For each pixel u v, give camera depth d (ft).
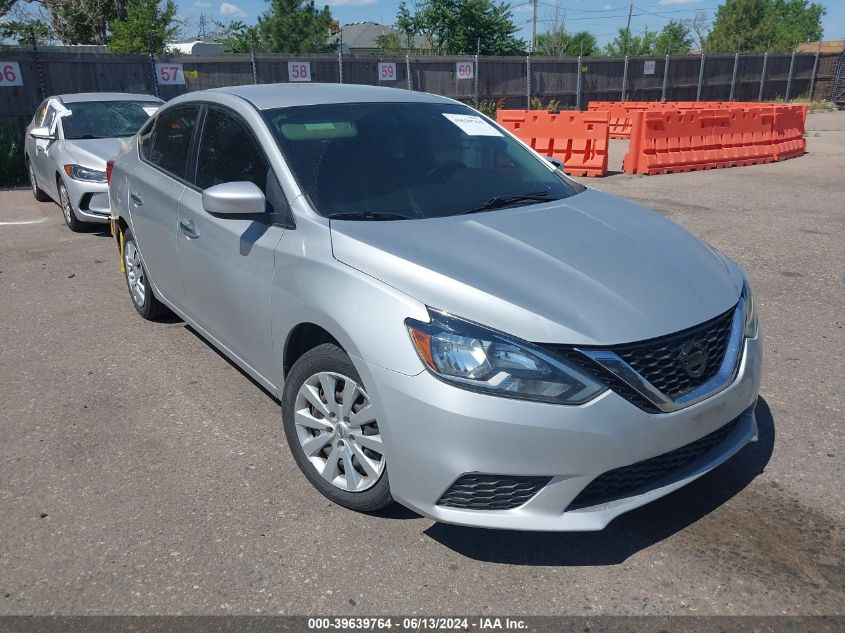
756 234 27.53
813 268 22.90
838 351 16.33
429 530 10.16
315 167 11.71
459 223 10.88
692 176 43.19
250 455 12.15
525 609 8.69
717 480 11.32
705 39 217.36
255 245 11.58
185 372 15.49
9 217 32.50
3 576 9.27
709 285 10.09
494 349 8.48
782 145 50.90
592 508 8.77
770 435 12.66
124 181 17.47
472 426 8.39
